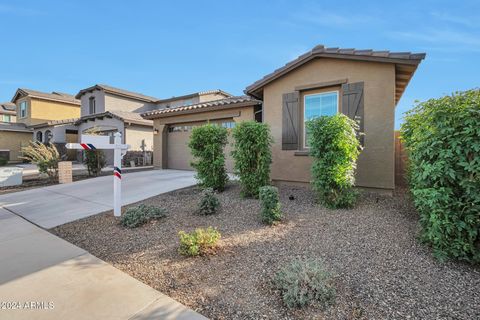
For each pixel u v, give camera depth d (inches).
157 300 98.0
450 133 119.8
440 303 93.0
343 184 204.7
